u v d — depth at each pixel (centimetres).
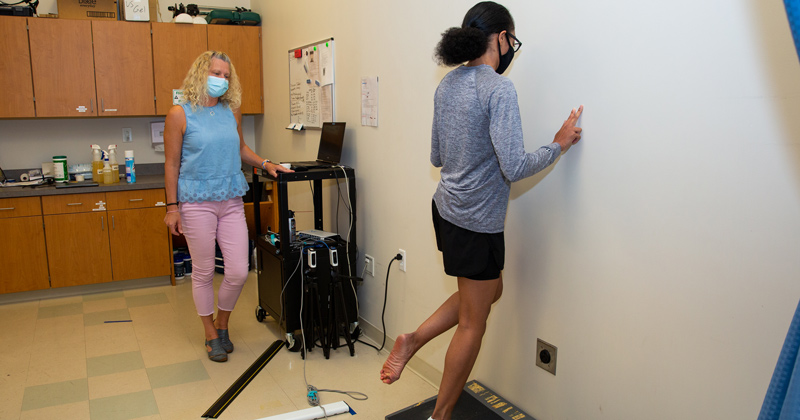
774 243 128
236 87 272
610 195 165
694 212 143
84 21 384
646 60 151
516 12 192
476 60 172
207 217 265
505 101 157
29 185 373
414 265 263
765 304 131
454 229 174
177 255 427
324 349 280
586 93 169
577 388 183
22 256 358
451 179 174
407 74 253
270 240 306
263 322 334
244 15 435
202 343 303
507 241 208
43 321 334
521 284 203
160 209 392
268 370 268
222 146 261
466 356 180
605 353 172
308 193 374
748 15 127
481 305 179
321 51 332
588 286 176
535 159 157
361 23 287
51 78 380
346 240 319
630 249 161
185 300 375
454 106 171
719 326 141
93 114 396
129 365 275
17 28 366
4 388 250
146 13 402
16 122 405
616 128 161
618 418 170
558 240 186
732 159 134
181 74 420
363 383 255
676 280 150
